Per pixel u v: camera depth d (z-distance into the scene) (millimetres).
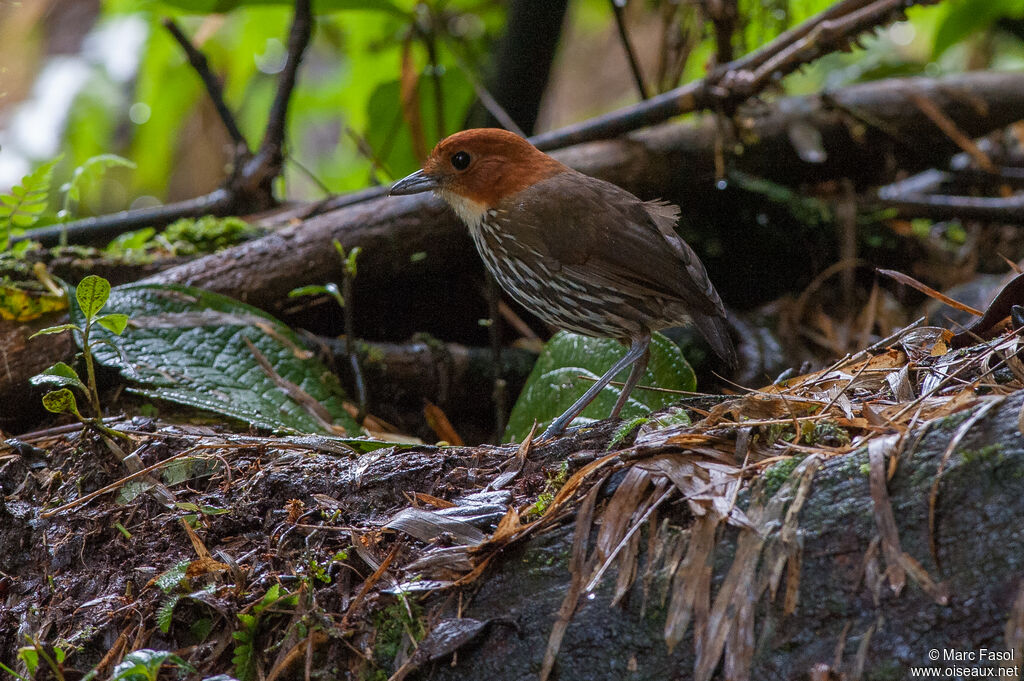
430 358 9492
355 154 16469
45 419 8148
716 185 10766
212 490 6199
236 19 15562
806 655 4480
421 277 10070
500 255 7508
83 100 15461
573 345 8211
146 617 5527
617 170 10500
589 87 20844
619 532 5086
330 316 9828
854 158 11289
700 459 5273
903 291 11312
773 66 9750
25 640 5668
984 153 12938
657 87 12062
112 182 17406
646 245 7031
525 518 5426
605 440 5945
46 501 6418
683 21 11602
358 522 5809
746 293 11305
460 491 5879
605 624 4875
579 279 7176
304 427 7652
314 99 16031
